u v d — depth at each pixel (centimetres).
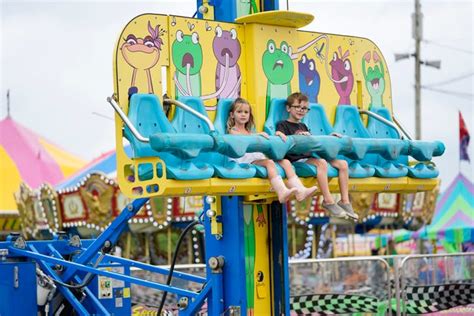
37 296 958
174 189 777
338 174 882
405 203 2730
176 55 853
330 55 970
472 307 1359
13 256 952
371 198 2602
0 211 3222
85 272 992
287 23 923
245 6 929
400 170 950
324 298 1278
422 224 2828
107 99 811
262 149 827
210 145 791
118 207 2466
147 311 1224
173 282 1230
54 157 3638
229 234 903
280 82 920
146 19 836
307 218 2489
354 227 3203
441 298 1334
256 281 915
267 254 930
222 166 821
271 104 906
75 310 986
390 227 3253
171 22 853
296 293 1269
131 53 823
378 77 1011
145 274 1231
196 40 870
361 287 1295
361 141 898
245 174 820
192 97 857
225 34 893
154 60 838
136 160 796
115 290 1019
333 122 962
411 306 1314
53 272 962
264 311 920
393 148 927
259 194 862
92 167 3133
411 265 1320
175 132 831
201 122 856
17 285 938
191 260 2639
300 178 869
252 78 902
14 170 3403
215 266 898
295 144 848
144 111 819
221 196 910
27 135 3619
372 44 1011
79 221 2527
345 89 979
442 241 3159
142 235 2748
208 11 930
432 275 1333
